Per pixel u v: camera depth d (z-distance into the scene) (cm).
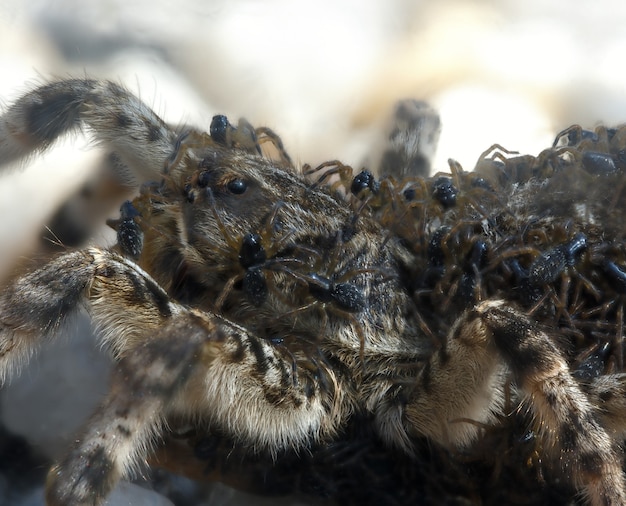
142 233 10
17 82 12
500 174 10
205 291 10
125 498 9
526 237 10
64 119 11
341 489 10
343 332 10
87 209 11
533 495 10
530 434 10
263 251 10
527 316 9
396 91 13
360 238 10
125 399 9
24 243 11
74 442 9
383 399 10
